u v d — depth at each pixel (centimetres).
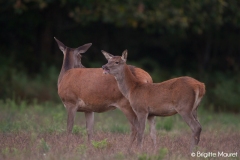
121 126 4469
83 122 5012
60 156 2947
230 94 7531
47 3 7444
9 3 7394
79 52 4166
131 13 7112
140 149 3262
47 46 8288
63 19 8362
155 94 3391
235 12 8081
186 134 4269
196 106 3319
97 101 3688
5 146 3356
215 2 7638
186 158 3027
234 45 9044
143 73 3712
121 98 3622
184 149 3356
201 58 9025
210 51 9175
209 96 7688
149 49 9044
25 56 8231
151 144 3588
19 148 3259
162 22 7306
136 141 3709
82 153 3069
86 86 3709
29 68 8188
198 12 7638
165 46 8981
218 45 9088
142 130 3438
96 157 2953
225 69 9012
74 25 8381
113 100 3647
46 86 7212
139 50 8988
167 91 3344
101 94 3659
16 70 7569
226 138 3988
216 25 8112
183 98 3269
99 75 3694
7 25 8194
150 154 3038
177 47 9119
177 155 3088
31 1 7650
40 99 7100
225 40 9031
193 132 3247
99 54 8650
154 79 7962
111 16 7125
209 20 7850
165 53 9144
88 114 3872
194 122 3256
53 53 8425
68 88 3806
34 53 8362
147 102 3419
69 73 3869
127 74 3538
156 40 8875
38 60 8225
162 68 8862
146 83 3491
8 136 3781
